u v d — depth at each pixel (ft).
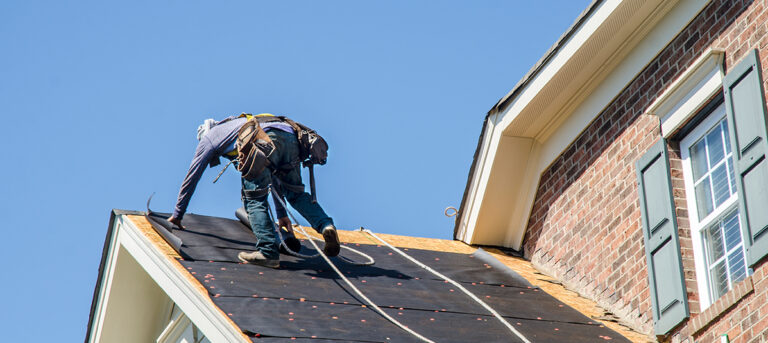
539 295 34.88
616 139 36.19
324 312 29.27
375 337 27.66
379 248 38.37
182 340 38.37
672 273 31.35
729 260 30.58
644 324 32.53
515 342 28.99
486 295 33.83
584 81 37.37
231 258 33.24
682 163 33.06
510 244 41.14
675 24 33.88
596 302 35.14
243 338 26.61
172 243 33.73
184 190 34.96
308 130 34.14
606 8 34.55
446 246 40.73
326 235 33.12
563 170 38.88
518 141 40.14
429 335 28.53
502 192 40.60
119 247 37.17
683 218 32.17
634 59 35.68
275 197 34.63
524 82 38.50
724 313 29.07
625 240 34.53
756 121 29.32
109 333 39.40
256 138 33.32
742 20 31.09
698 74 32.01
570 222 37.83
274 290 30.58
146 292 38.93
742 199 29.35
